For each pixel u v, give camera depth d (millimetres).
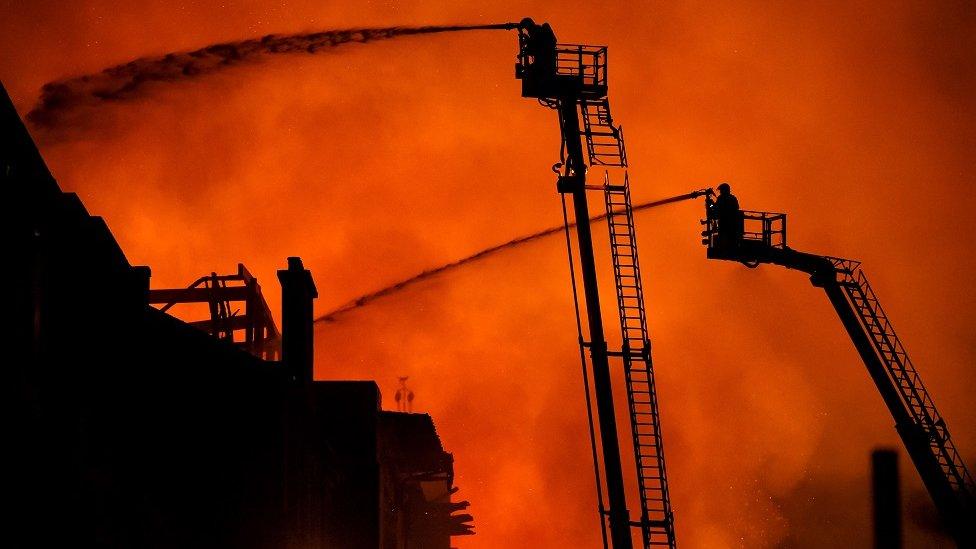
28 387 32656
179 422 46344
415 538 101000
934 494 68438
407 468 89812
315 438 59656
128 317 41656
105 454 39062
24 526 32250
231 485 49562
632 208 57406
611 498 54219
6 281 31531
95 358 38625
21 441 32062
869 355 71000
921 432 69312
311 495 60719
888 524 45750
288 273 59875
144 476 42688
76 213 36156
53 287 35219
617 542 53812
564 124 57375
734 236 70875
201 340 47875
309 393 58938
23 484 32219
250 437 51156
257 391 51688
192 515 47188
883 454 44969
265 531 50812
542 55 57375
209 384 48781
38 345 33406
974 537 67375
